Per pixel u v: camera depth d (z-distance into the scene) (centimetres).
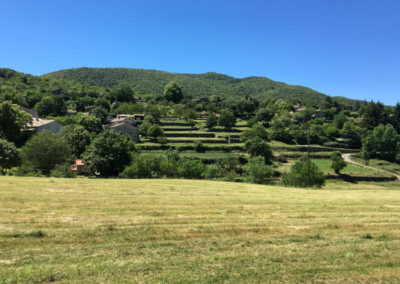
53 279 652
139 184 2294
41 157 4319
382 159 9356
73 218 1123
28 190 1702
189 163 4488
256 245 915
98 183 2211
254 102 15700
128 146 4047
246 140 8612
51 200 1447
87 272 688
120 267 720
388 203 1830
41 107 10675
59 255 782
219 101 17312
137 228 1033
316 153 8644
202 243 917
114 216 1186
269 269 739
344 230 1116
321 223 1206
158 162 4262
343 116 12975
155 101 16038
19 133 6244
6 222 1022
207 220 1191
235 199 1758
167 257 795
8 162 3731
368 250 895
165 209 1370
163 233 991
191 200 1653
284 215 1337
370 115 13362
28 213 1167
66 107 11656
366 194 2391
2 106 6028
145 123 9212
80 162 5022
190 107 14688
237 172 6119
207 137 9212
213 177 4750
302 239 986
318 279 697
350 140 10412
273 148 8900
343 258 827
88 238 916
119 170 3944
